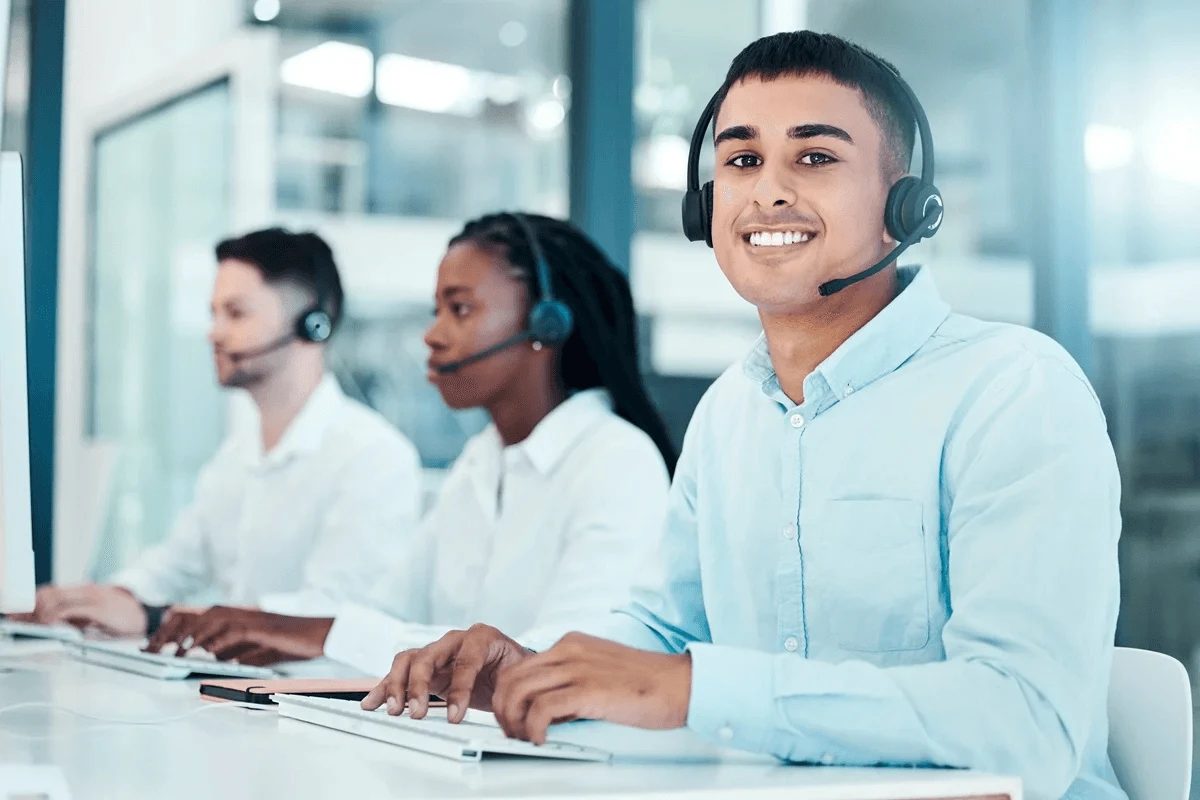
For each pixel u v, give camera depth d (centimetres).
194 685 151
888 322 130
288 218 382
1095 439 116
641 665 103
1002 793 92
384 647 171
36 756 98
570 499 202
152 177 377
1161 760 121
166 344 379
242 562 277
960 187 298
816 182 126
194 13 383
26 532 130
